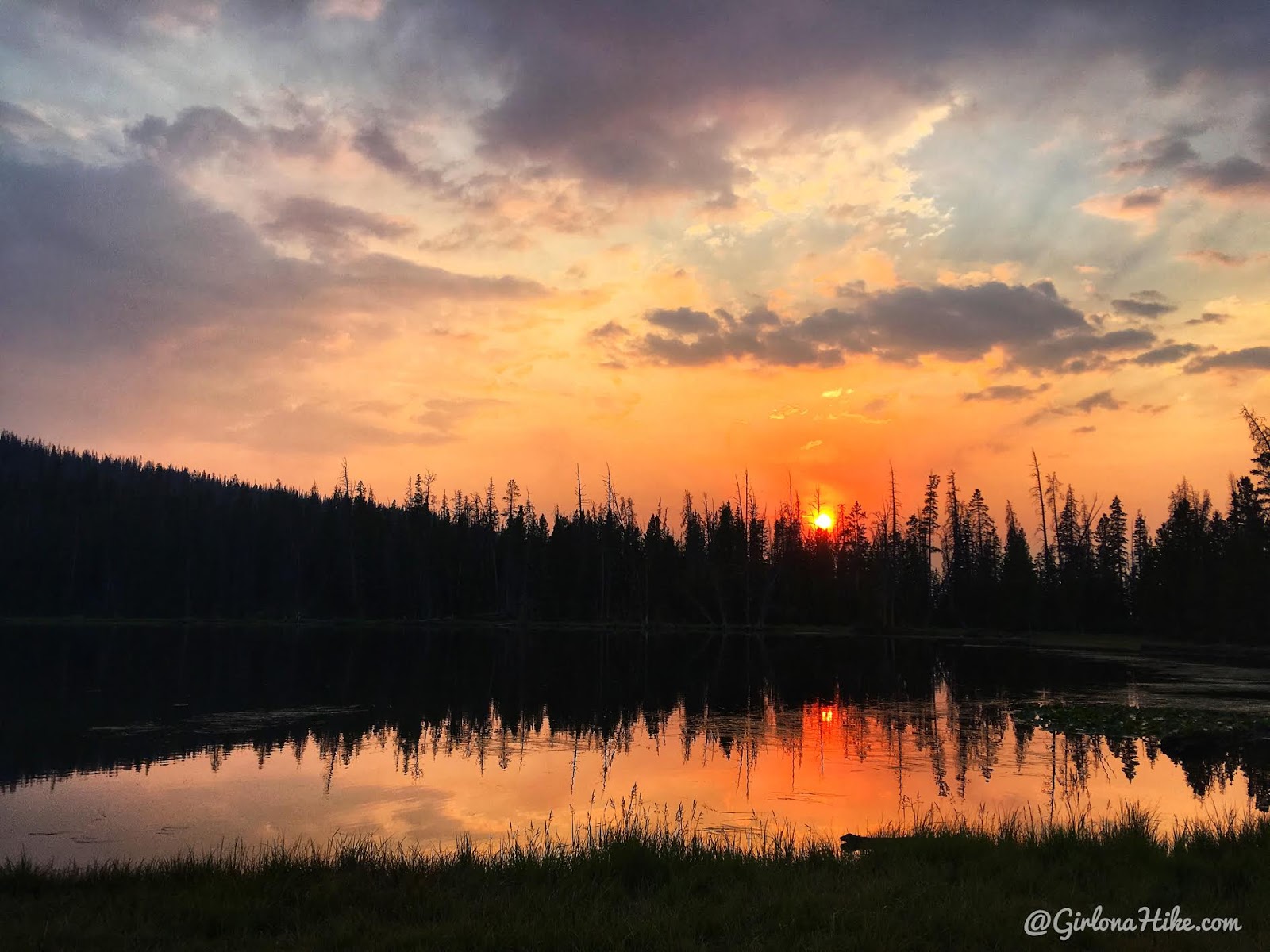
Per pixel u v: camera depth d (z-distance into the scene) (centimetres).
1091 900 810
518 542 9600
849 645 6731
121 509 10094
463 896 840
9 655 4750
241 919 795
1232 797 1611
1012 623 8075
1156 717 2552
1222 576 6375
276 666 4447
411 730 2475
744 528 8869
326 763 1981
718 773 1858
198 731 2431
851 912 767
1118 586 8069
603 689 3578
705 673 4350
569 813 1506
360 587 9381
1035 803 1566
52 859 1164
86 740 2269
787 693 3478
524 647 6138
